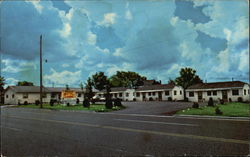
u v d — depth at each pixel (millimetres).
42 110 22453
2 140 6520
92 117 13250
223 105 21688
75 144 5773
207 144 5379
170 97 38562
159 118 12125
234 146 5133
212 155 4484
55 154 4902
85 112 18797
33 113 17797
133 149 5113
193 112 14602
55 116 14461
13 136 7195
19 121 11742
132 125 9062
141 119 11602
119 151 4984
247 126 8352
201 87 35031
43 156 4766
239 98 29688
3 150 5309
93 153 4887
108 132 7430
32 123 10719
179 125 8852
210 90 33250
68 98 29594
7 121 11852
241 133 6762
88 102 23500
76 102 32531
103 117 13164
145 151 4914
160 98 41344
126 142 5824
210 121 10281
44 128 8867
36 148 5445
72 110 20938
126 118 12312
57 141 6223
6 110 23078
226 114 12648
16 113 18078
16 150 5297
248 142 5480
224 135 6477
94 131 7727
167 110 17734
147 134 6863
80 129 8289
